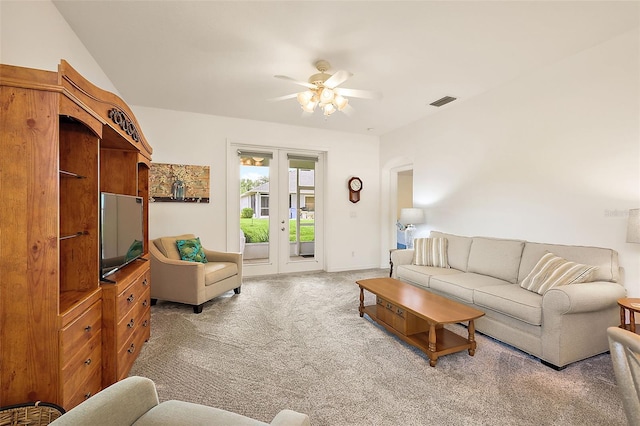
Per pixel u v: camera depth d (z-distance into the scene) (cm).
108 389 100
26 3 178
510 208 339
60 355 132
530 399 178
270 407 171
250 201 505
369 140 580
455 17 224
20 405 123
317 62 292
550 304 212
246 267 506
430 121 458
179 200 443
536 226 313
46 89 129
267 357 230
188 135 448
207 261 407
